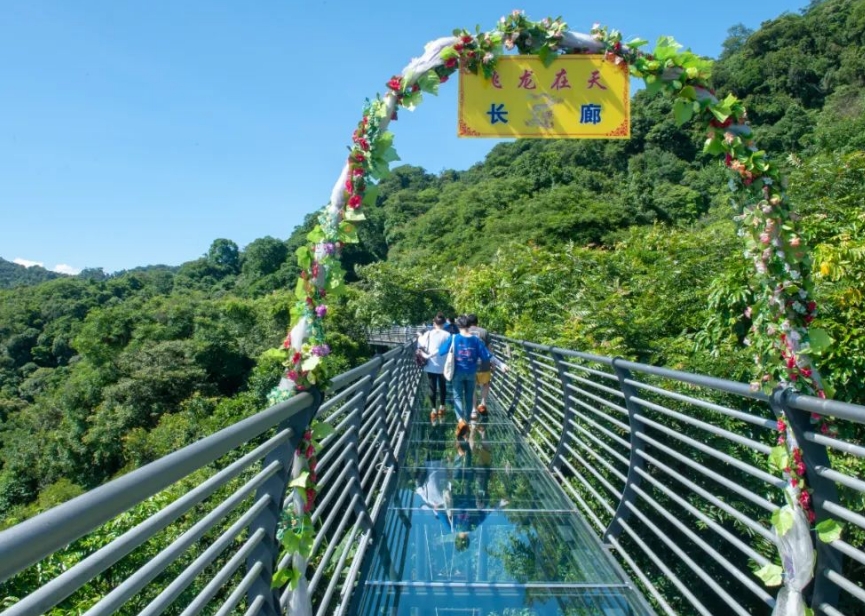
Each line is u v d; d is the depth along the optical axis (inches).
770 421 92.9
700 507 218.7
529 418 282.4
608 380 272.2
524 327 405.1
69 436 994.1
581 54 117.7
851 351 224.2
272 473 91.8
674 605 211.0
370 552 152.9
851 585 78.7
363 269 1126.4
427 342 305.4
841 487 147.4
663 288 426.9
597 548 154.6
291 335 107.3
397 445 240.1
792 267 103.1
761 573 90.9
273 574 91.8
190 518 311.4
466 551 153.6
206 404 1005.8
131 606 218.2
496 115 118.4
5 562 35.8
